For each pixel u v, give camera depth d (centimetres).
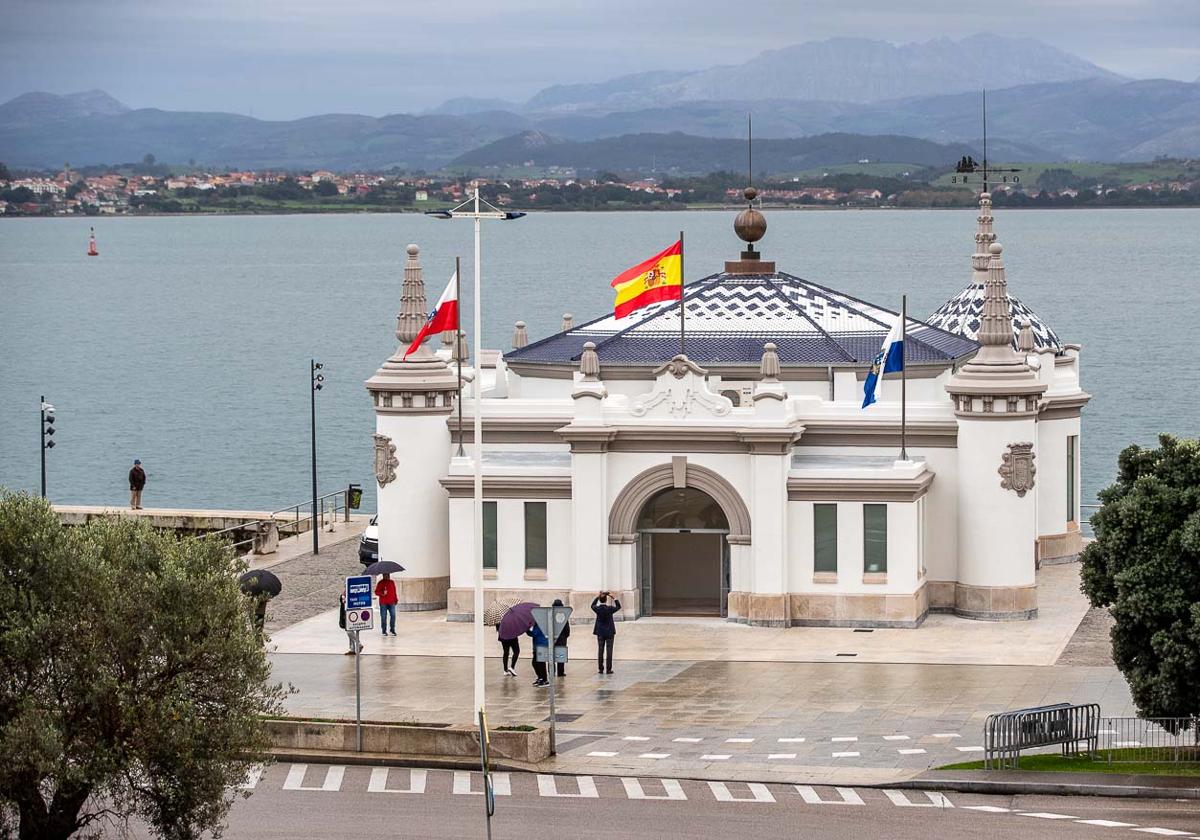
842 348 7694
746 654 6462
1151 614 5053
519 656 6525
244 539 9125
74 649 4081
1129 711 5609
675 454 6931
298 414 17150
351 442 15438
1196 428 14512
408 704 5778
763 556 6888
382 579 6844
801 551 6919
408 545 7350
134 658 4150
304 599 7512
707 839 4350
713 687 5994
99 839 4362
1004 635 6731
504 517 7069
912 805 4662
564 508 7044
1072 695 5816
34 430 16338
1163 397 16275
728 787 4847
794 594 6925
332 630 6950
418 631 6944
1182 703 5050
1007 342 7044
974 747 5200
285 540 8944
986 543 7006
